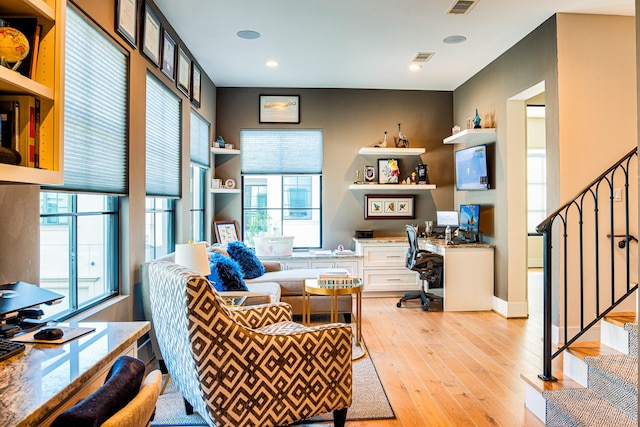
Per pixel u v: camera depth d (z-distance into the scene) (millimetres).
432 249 5512
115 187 2793
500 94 4875
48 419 1095
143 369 1168
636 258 3707
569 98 3754
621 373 2230
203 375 1942
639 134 1600
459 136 5305
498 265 5004
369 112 6223
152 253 3781
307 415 2162
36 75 1525
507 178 4781
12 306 1443
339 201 6211
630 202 3746
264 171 6125
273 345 2051
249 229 6219
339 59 4938
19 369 1216
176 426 2398
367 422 2482
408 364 3379
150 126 3445
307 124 6152
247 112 6082
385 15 3779
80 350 1375
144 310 3100
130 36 2914
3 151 1307
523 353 3619
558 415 2293
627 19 3811
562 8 3662
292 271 5020
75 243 2502
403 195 6285
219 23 3898
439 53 4773
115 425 891
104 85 2623
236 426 2002
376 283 5797
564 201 3727
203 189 5629
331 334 2191
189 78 4527
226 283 3619
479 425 2449
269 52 4680
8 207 1769
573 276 3711
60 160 1562
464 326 4449
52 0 1550
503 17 3855
